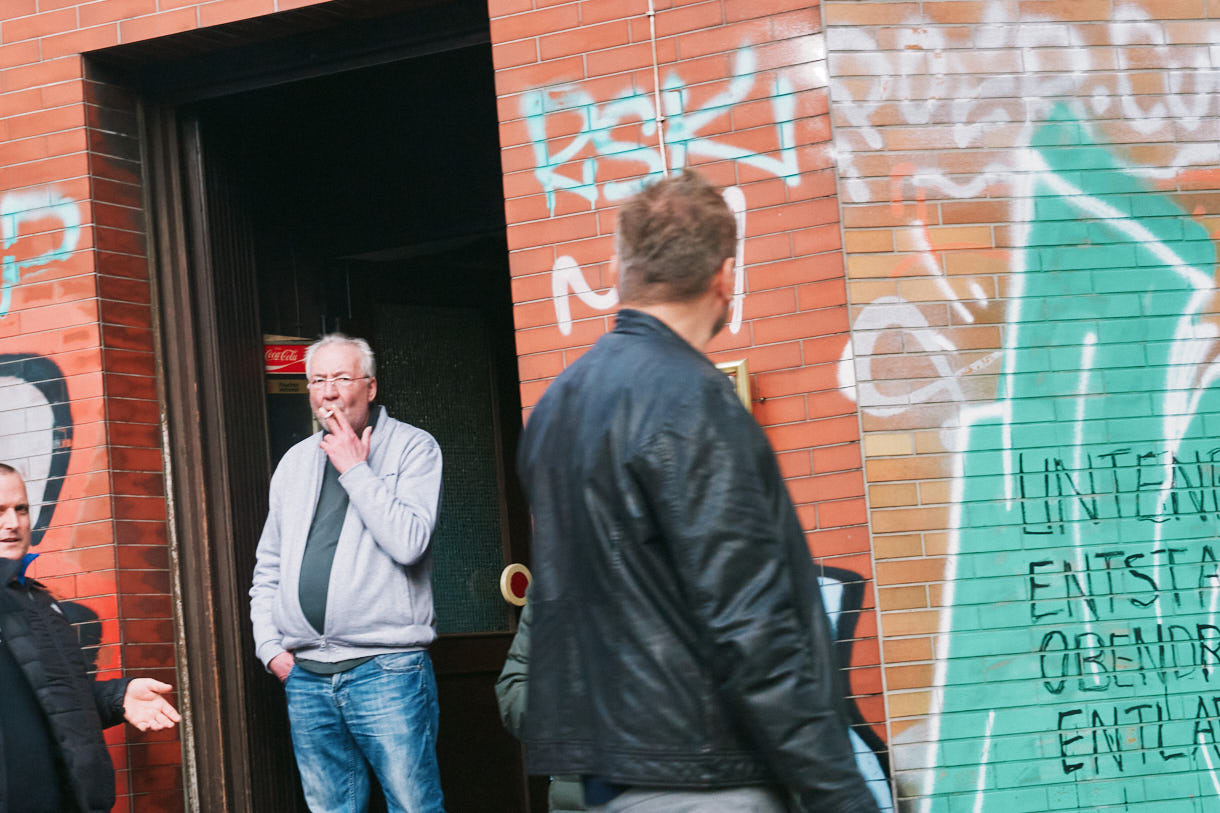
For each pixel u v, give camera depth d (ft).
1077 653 15.43
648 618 7.70
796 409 16.07
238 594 19.53
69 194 19.03
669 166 16.76
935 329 15.80
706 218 8.53
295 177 22.70
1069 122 16.22
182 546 19.29
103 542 18.43
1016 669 15.34
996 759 15.20
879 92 16.10
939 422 15.66
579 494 8.03
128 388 19.01
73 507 18.58
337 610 16.70
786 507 7.82
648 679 7.63
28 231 19.12
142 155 19.85
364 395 17.54
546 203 17.11
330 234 22.62
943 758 15.15
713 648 7.38
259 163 21.79
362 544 16.96
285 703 20.33
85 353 18.75
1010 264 15.98
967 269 15.92
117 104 19.61
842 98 16.06
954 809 15.11
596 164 16.98
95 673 18.26
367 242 22.53
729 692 7.36
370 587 16.79
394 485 17.42
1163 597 15.62
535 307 17.03
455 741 21.86
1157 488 15.80
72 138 19.10
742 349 16.33
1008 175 16.10
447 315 23.63
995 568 15.48
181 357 19.67
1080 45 16.33
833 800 7.22
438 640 21.86
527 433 8.65
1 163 19.31
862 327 15.74
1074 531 15.62
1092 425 15.81
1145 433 15.85
